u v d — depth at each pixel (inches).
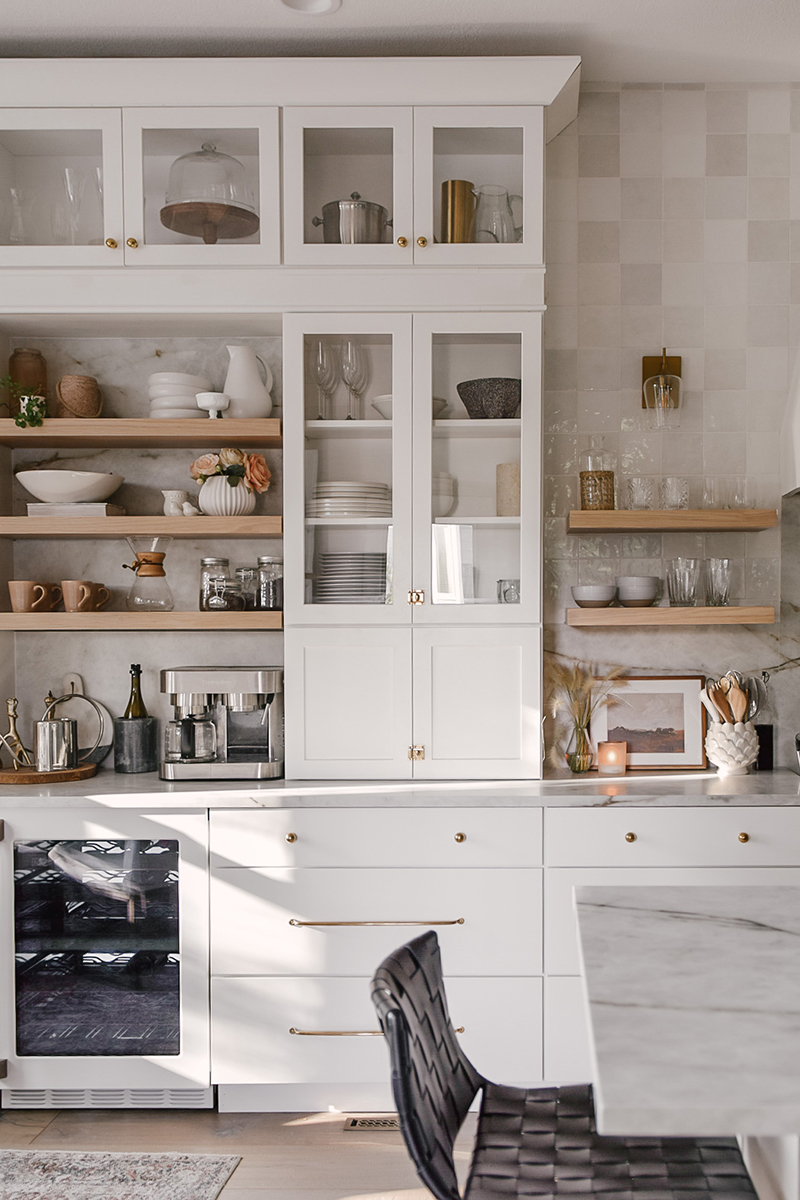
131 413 119.8
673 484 111.9
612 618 109.7
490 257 105.0
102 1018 100.0
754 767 115.0
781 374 117.9
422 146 104.7
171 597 113.9
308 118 104.7
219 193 105.4
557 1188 52.7
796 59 111.7
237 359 113.2
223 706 108.0
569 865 98.7
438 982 61.2
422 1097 50.4
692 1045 42.8
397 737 106.7
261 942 99.0
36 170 106.7
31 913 100.2
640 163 117.6
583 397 118.3
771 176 117.8
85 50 108.2
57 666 120.5
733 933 58.9
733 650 118.7
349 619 106.7
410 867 98.9
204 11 99.9
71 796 99.0
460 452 107.0
